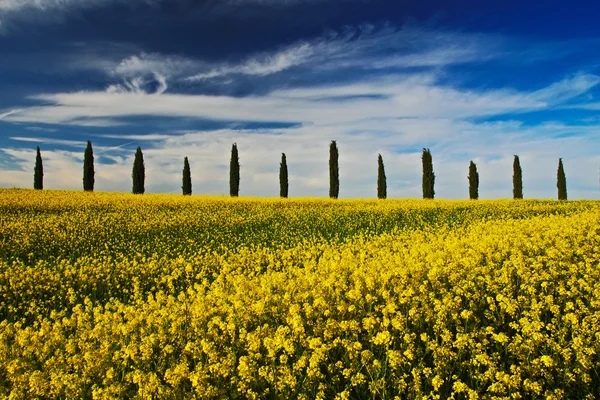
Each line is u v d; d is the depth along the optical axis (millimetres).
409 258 14266
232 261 18969
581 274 12594
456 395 6883
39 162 55375
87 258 19906
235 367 7508
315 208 36562
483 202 42094
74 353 8500
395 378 6965
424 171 55250
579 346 7223
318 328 8469
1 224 26578
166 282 16547
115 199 39125
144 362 7652
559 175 59344
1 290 14969
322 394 6453
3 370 7559
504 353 8125
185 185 56344
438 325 8430
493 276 12516
